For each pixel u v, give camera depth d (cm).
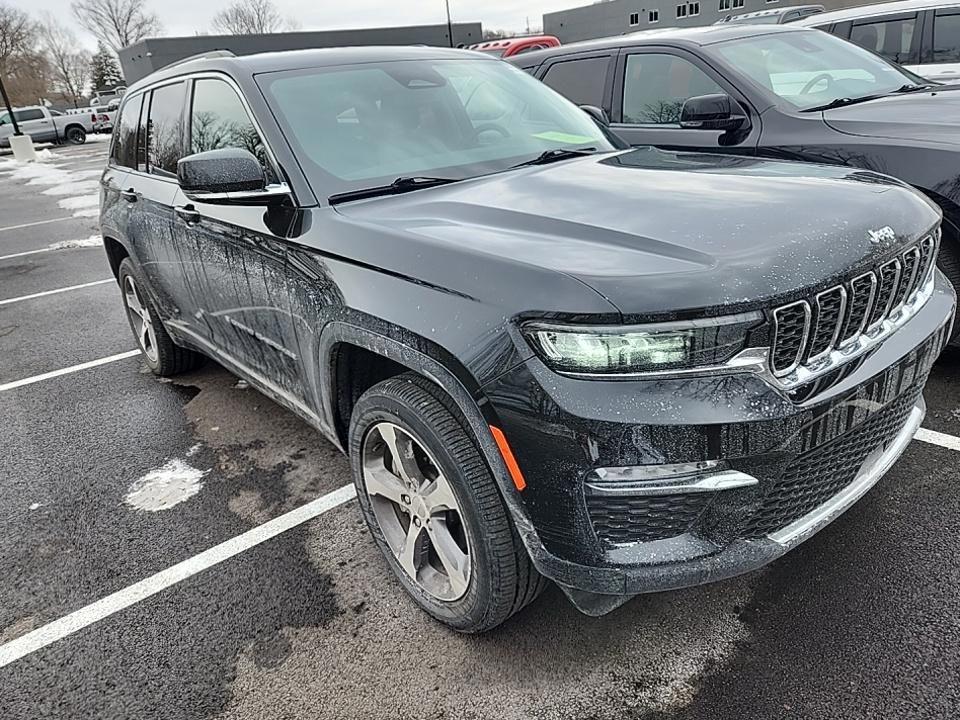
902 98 424
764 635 218
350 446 246
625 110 500
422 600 235
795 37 496
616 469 168
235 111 289
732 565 177
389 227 219
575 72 532
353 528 292
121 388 455
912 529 257
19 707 216
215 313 327
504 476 183
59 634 245
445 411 201
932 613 220
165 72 369
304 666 223
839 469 195
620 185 235
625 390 165
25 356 530
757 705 196
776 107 419
